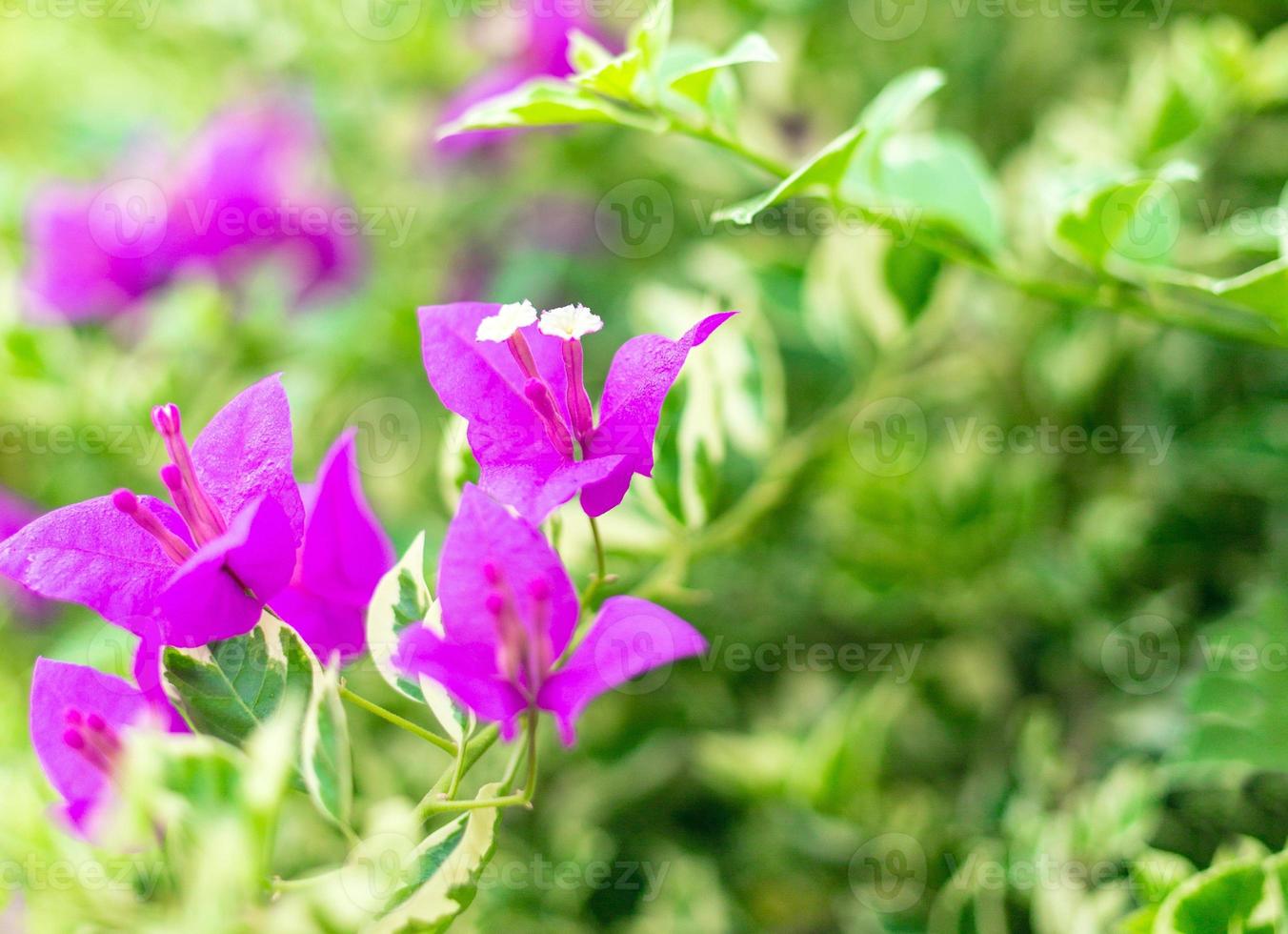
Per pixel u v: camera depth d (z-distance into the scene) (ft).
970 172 2.06
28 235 2.76
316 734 1.72
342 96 3.16
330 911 1.67
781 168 1.99
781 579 2.56
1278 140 2.57
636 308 2.46
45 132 3.78
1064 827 2.10
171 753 1.66
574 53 1.98
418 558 1.81
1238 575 2.34
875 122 1.98
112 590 1.76
